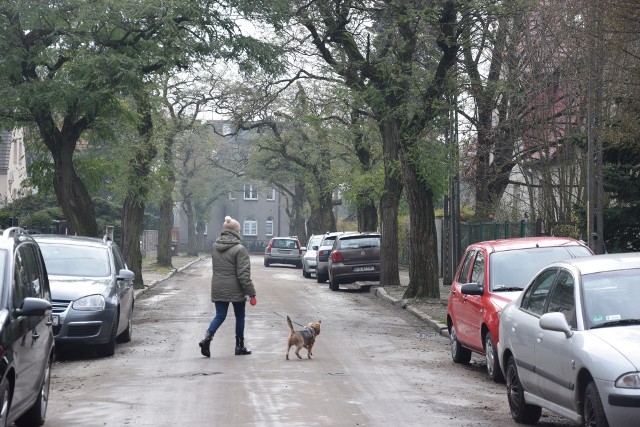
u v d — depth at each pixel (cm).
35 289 1176
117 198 3931
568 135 3616
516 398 1203
